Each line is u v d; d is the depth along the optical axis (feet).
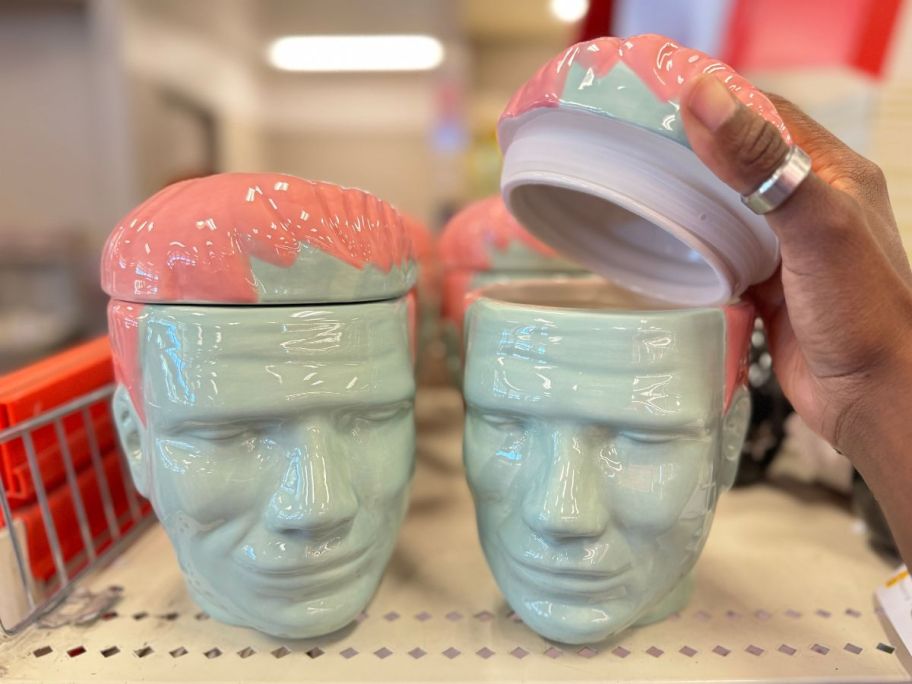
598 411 0.97
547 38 4.18
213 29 4.07
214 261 0.91
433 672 1.00
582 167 0.96
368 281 0.99
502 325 1.03
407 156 4.66
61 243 3.52
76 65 3.52
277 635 1.05
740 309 1.07
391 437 1.08
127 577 1.25
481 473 1.09
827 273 0.89
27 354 3.07
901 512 0.98
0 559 1.07
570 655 1.04
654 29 2.31
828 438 1.10
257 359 0.92
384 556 1.11
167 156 3.83
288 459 0.97
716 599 1.20
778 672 1.00
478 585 1.24
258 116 4.58
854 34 1.86
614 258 1.32
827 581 1.25
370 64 4.42
